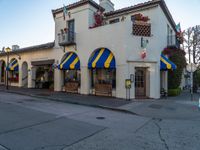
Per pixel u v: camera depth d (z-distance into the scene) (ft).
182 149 15.58
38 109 31.01
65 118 25.48
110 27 47.44
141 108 33.76
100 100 41.98
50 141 16.57
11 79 80.33
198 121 26.40
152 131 20.83
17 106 32.86
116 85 46.06
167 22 56.13
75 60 53.88
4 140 16.48
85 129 20.62
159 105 37.11
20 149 14.58
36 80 70.69
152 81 45.75
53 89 61.82
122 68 44.96
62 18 58.85
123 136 18.62
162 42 49.85
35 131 19.26
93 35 50.70
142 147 15.81
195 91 73.82
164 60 47.85
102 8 56.80
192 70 46.65
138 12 50.42
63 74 59.77
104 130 20.48
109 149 15.14
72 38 55.11
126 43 44.52
